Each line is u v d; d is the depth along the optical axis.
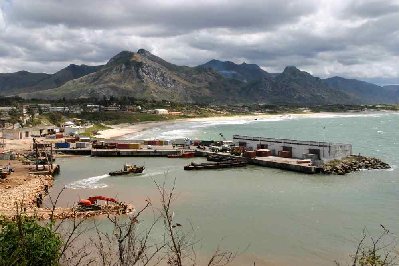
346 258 43.94
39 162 113.00
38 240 19.92
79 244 42.97
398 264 40.56
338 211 62.97
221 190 79.19
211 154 131.38
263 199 71.38
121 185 85.44
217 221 57.25
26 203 64.50
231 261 42.78
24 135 177.50
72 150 141.38
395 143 169.88
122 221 54.75
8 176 91.69
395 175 94.75
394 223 56.53
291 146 116.88
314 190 79.00
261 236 51.06
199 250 45.44
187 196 73.50
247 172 101.75
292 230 53.59
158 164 118.38
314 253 45.59
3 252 19.11
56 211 58.28
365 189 79.56
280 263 42.91
